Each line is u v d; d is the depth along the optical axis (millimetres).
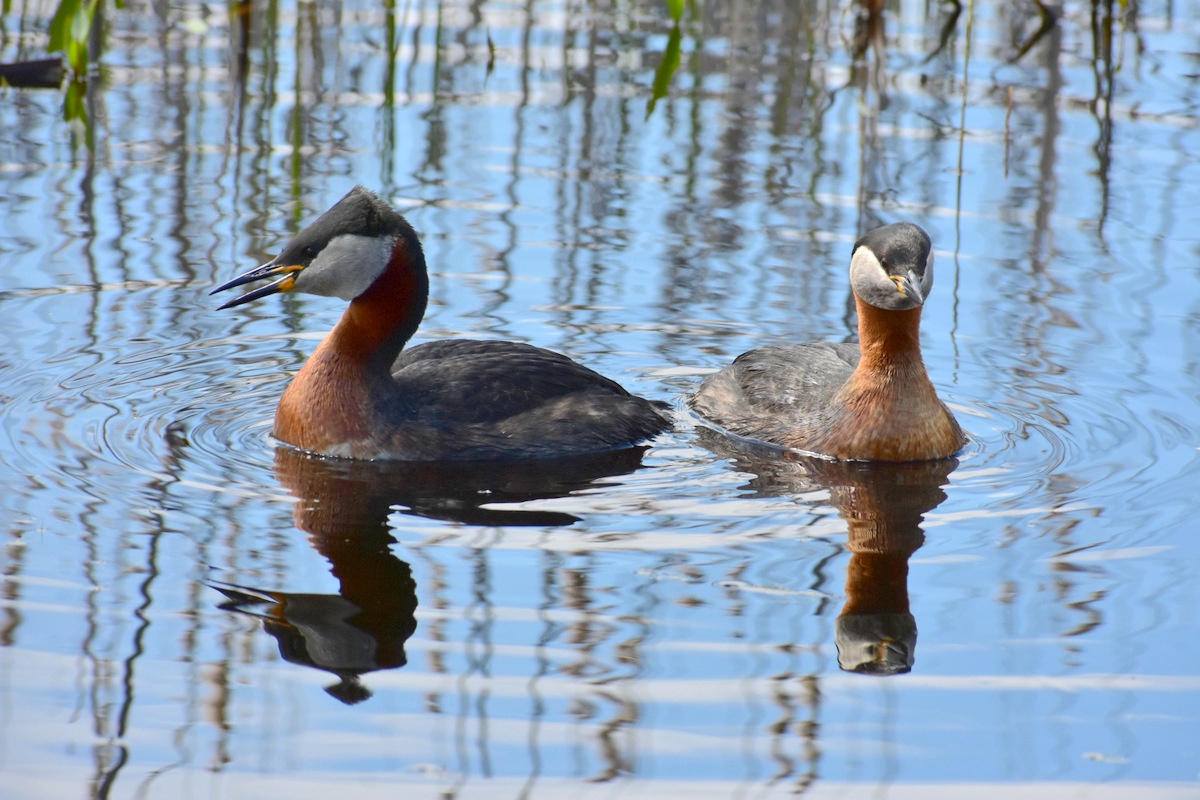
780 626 8805
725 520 10508
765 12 23641
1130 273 15297
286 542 9836
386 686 8086
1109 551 9867
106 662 8234
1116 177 17609
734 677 8242
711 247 16062
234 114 19203
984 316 14531
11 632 8492
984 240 16047
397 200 16891
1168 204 16844
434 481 11203
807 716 7895
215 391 12859
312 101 19766
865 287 11586
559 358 12812
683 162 18203
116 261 15023
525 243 16109
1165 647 8570
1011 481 11281
